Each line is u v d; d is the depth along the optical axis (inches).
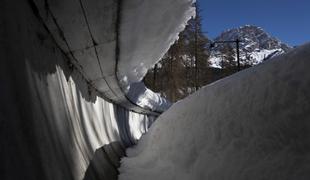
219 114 172.2
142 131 828.0
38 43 128.0
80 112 218.2
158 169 217.2
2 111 75.9
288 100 119.9
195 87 1528.1
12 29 96.1
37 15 128.0
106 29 177.6
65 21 148.9
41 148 96.2
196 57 1546.5
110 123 415.5
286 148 113.3
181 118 238.8
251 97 144.7
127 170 246.2
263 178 112.3
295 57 129.3
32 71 111.3
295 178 99.1
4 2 92.7
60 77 166.4
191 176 168.1
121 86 379.9
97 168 189.0
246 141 136.9
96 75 271.6
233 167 134.0
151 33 199.2
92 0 140.9
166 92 1374.3
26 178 77.0
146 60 269.9
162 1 156.9
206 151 169.0
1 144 70.6
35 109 102.6
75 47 184.9
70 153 139.5
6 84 83.0
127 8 156.4
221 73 1925.4
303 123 109.9
